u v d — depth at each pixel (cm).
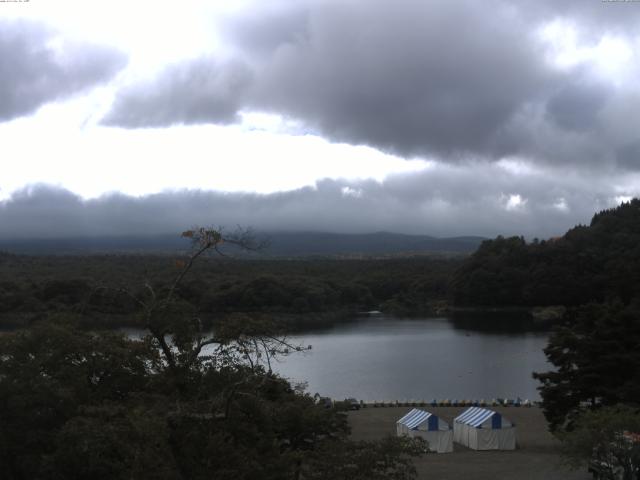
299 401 3572
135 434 2222
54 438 2469
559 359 5456
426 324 18038
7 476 2553
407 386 9462
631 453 3634
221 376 2512
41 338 2847
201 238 2550
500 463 4825
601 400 5419
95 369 2895
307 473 2597
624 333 5309
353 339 14888
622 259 19400
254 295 16912
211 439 2306
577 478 4328
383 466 2561
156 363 2986
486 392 9012
